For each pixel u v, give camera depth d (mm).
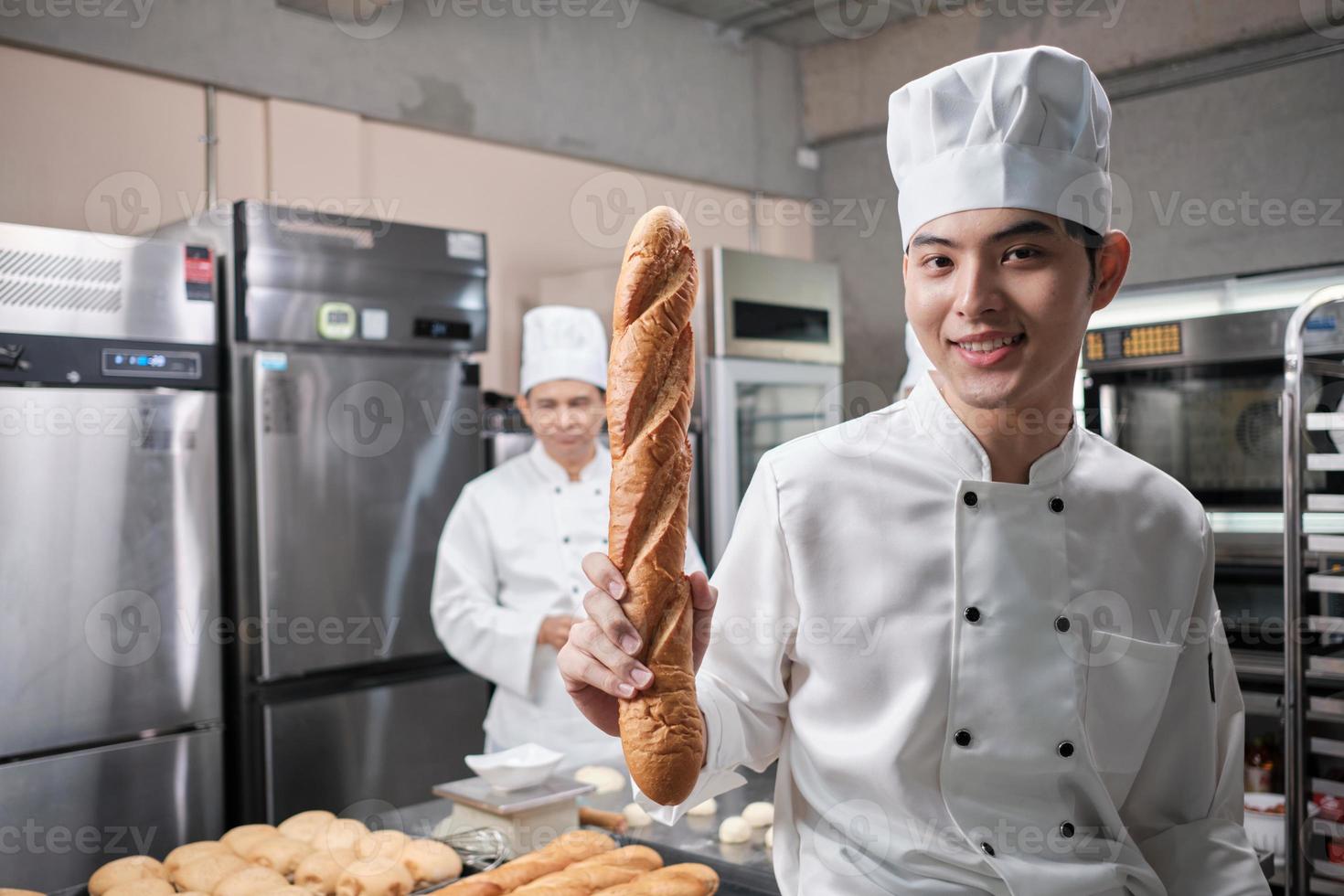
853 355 4438
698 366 3502
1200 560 1003
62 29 2746
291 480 2736
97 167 2854
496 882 1344
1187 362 2859
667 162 4195
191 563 2617
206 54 3006
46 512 2412
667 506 749
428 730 2971
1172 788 1010
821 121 4426
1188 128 3346
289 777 2701
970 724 910
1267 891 937
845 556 945
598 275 3945
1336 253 3078
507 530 2572
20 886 2355
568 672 754
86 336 2465
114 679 2500
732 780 961
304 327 2766
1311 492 2564
